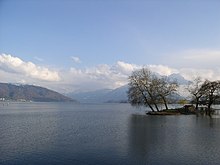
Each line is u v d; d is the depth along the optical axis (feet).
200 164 109.50
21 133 187.42
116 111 531.50
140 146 140.97
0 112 472.03
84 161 112.88
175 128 213.05
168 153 126.52
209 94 385.50
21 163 109.60
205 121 269.03
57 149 133.80
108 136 173.27
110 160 114.83
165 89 367.66
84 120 296.71
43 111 529.86
